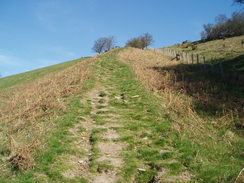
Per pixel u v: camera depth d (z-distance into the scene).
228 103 10.72
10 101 15.45
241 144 6.79
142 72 19.28
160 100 11.44
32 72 42.12
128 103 11.19
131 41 68.50
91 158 6.18
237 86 13.73
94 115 9.62
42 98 12.36
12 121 9.93
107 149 6.70
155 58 31.36
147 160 5.98
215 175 5.05
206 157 5.91
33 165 5.70
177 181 4.97
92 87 14.74
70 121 8.70
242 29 55.31
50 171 5.48
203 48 43.34
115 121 8.84
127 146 6.84
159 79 16.17
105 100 11.92
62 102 10.84
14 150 6.58
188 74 18.28
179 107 10.03
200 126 8.12
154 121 8.69
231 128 8.20
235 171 5.14
